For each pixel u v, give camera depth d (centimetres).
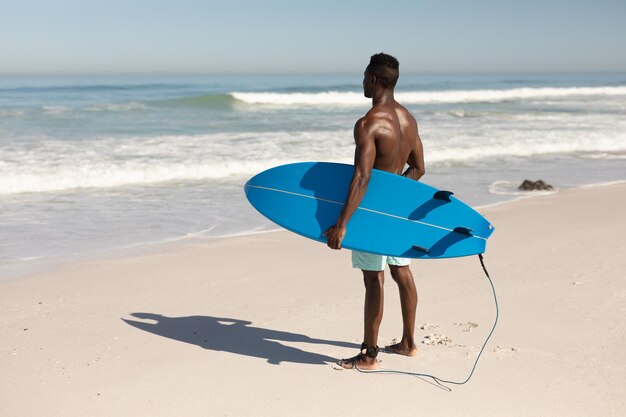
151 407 336
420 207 355
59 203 896
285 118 2058
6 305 503
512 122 2016
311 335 442
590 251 651
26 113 1978
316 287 553
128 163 1151
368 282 369
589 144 1535
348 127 1773
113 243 699
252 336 440
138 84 7581
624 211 859
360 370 380
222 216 832
